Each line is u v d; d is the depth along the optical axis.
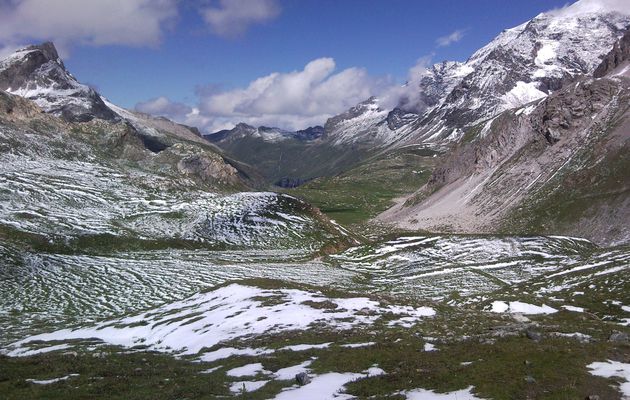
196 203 159.75
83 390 24.09
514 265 91.81
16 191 146.62
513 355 24.70
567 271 75.31
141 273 92.12
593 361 23.17
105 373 27.97
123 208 149.38
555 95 195.62
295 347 32.72
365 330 36.31
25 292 77.75
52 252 107.19
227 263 105.50
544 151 185.88
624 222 126.00
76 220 130.88
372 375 24.17
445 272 89.25
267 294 53.06
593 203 140.88
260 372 27.28
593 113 179.62
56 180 166.75
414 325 37.66
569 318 42.59
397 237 122.62
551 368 22.23
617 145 156.50
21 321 63.03
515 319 40.62
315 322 40.28
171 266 99.38
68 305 71.50
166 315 54.12
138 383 25.78
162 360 33.50
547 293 62.88
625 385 19.92
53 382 25.80
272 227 141.62
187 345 39.75
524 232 144.50
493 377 21.80
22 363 30.86
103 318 62.91
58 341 48.00
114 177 185.88
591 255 88.50
